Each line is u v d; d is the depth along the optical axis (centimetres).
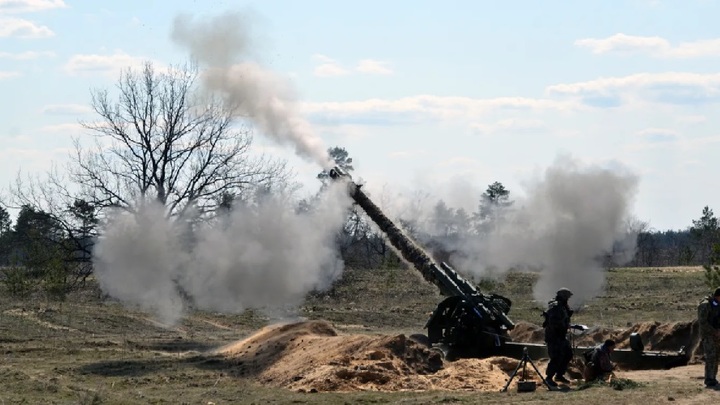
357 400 3145
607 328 4550
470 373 3478
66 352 4669
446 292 4112
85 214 7506
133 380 3775
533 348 3894
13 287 7131
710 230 10862
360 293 8225
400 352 3694
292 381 3591
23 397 3241
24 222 7788
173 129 7469
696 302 7156
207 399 3297
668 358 3622
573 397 2886
